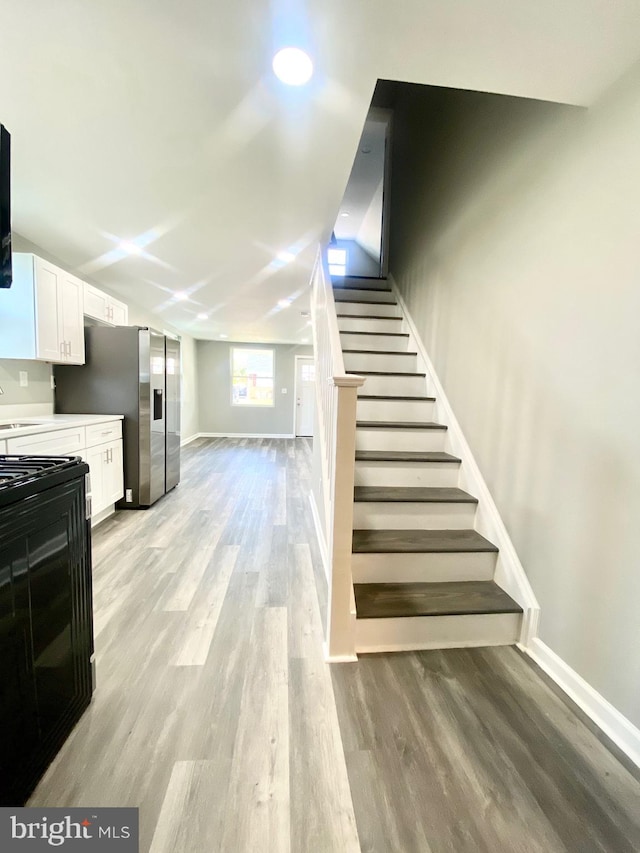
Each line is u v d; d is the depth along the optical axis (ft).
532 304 5.90
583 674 4.80
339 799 3.59
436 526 7.26
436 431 8.69
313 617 6.46
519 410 6.17
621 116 4.37
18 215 8.31
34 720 3.61
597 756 4.13
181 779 3.72
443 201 9.43
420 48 4.16
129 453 11.96
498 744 4.23
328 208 7.93
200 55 4.32
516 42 4.03
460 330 8.33
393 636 5.72
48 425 8.16
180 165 6.49
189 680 5.00
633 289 4.23
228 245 9.87
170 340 13.87
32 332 8.86
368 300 13.55
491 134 7.14
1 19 3.90
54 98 5.00
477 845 3.27
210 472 17.54
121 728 4.26
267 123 5.46
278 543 9.55
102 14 3.84
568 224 5.17
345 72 4.53
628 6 3.58
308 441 27.45
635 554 4.19
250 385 29.07
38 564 3.68
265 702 4.67
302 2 3.66
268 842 3.22
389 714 4.57
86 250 10.32
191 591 7.22
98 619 6.30
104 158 6.30
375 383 10.15
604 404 4.59
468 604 5.90
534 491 5.77
